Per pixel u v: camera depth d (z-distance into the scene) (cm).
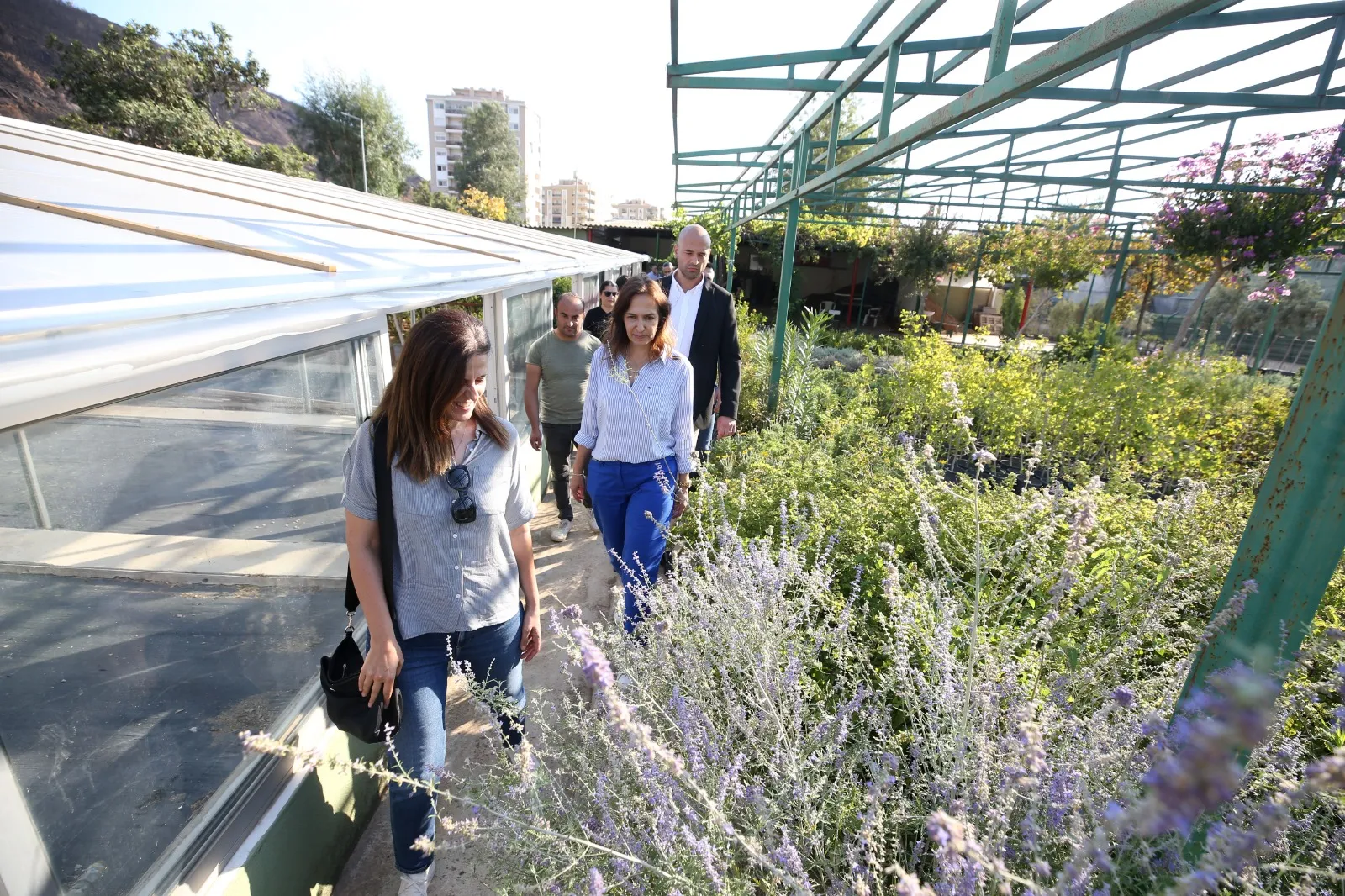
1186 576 226
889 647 201
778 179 652
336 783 217
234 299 162
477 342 166
